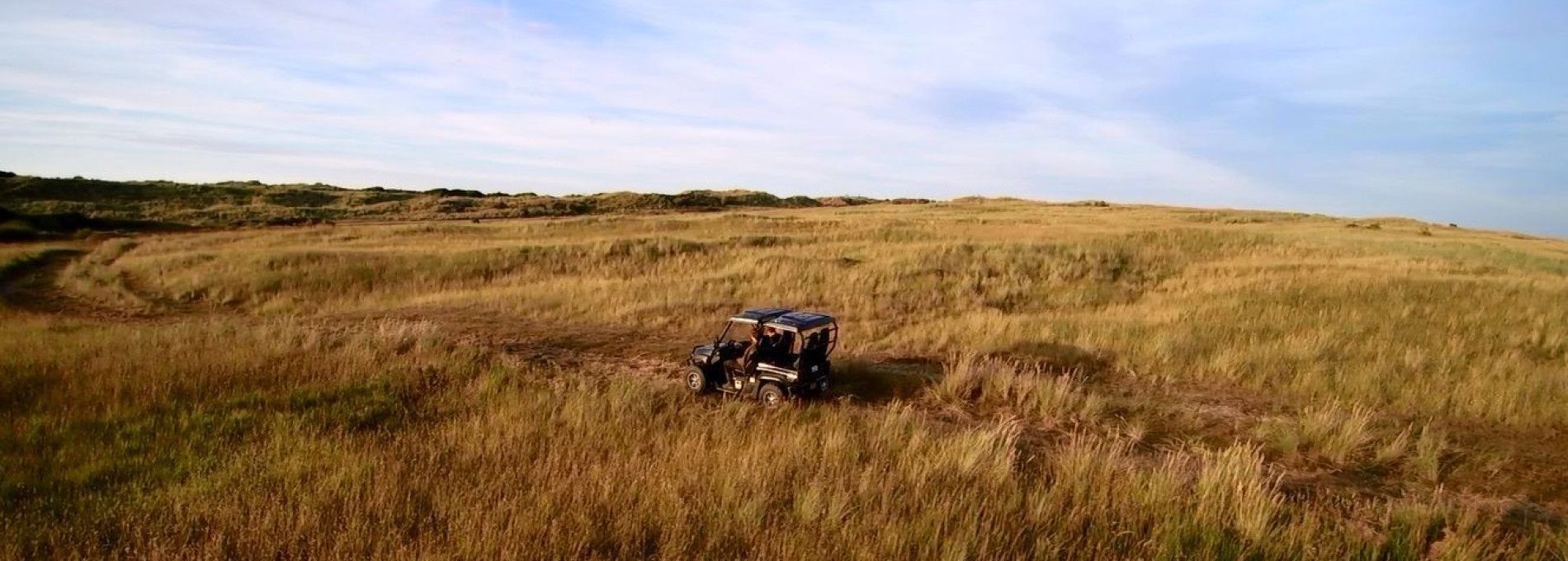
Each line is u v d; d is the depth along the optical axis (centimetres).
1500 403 998
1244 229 4316
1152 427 976
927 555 520
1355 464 851
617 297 1930
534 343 1468
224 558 513
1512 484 798
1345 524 640
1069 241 3212
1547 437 928
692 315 1748
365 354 1194
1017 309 1878
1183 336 1355
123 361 1127
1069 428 966
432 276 2517
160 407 933
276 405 947
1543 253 3134
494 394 1016
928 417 1000
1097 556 534
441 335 1409
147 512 596
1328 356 1245
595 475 656
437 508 595
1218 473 672
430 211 6706
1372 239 3462
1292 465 848
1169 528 580
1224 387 1148
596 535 546
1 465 714
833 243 3306
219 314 2039
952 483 667
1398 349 1277
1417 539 600
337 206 7238
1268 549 553
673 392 1070
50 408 915
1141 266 2595
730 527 562
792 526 575
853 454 729
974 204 8775
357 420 891
